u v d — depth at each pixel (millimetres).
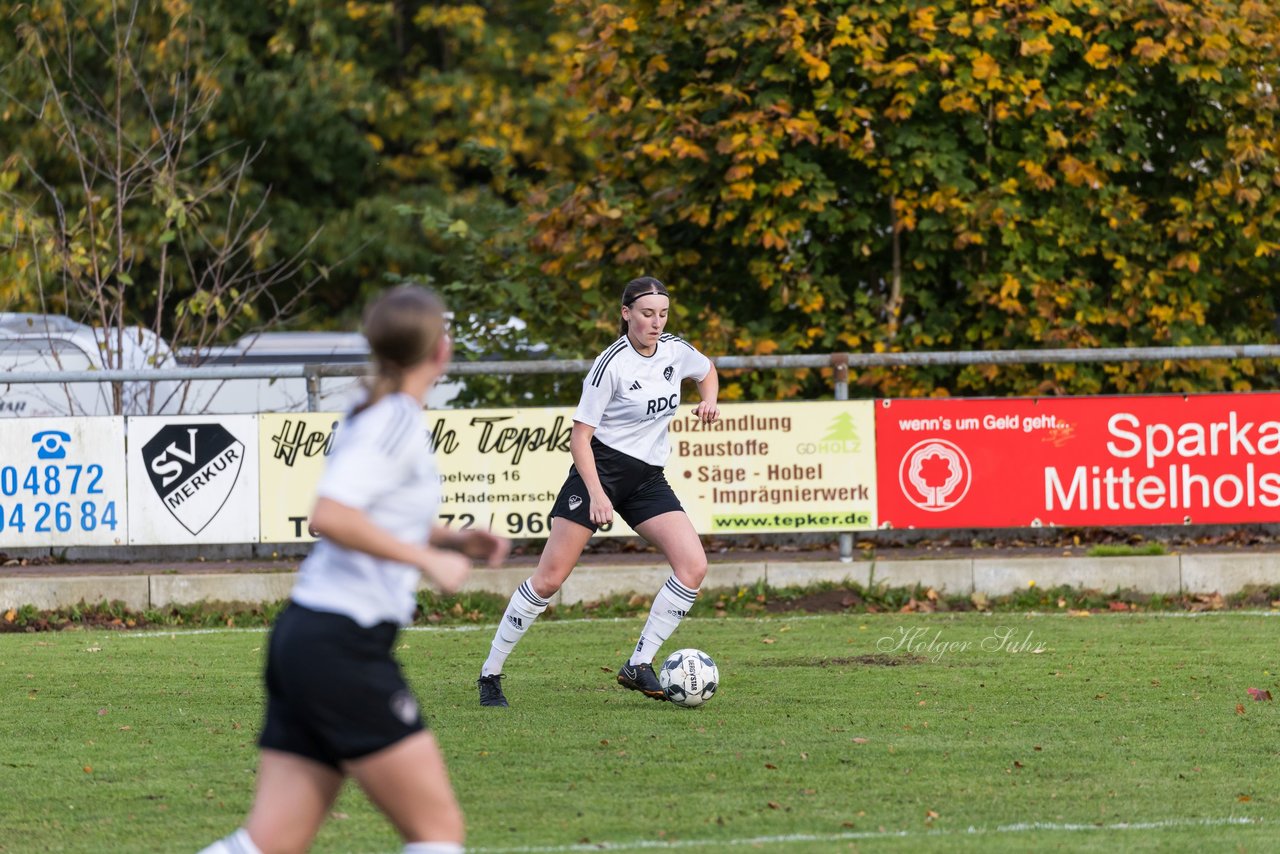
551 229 51531
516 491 42656
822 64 48281
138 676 32219
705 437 42625
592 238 51250
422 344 14133
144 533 42531
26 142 79312
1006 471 43188
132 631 39531
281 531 42688
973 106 48969
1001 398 43094
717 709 27984
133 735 26172
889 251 52500
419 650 35500
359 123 97125
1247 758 23875
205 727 26859
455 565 13508
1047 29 49500
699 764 23516
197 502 42594
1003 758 23891
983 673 31516
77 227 55250
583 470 27719
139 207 82812
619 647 35688
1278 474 43594
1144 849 18750
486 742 25203
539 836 19469
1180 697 28797
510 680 31531
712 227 52438
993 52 50188
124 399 53562
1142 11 50531
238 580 41281
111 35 81562
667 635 28750
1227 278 53406
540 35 102188
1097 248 51812
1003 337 50969
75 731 26516
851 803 21156
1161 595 41781
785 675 31531
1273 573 42062
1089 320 50094
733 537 44781
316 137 91750
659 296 28172
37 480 42406
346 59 93875
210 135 79625
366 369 43375
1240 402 43500
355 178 95438
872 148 48531
